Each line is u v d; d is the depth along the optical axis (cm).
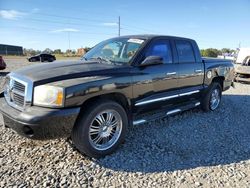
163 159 370
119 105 377
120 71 387
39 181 300
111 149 374
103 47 486
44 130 312
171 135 463
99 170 332
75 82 331
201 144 431
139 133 464
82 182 303
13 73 380
